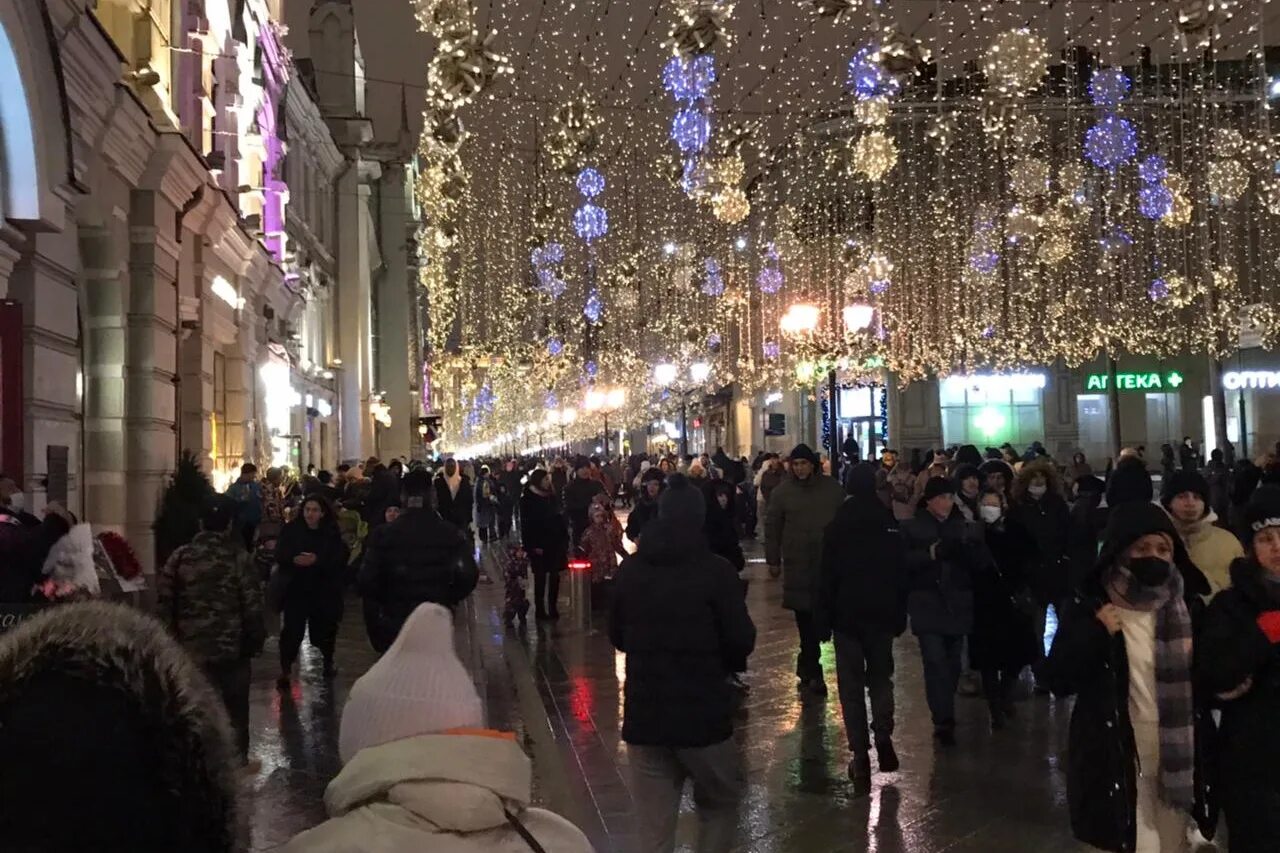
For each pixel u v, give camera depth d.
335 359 42.50
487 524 35.97
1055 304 42.41
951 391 49.88
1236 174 11.97
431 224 10.61
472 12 7.16
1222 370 42.84
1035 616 11.02
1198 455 36.78
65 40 11.57
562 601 18.98
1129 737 4.78
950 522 8.85
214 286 20.14
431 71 7.59
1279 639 4.45
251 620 7.88
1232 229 39.75
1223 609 4.57
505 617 16.02
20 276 11.74
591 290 29.09
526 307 43.38
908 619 9.09
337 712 10.31
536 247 13.20
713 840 5.50
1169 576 4.73
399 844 1.96
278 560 11.54
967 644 10.59
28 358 11.76
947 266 43.50
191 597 7.71
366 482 21.47
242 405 22.78
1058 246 13.10
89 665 1.52
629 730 5.40
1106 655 4.82
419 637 2.24
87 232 14.53
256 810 7.26
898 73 7.29
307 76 42.69
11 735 1.45
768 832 6.66
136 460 15.55
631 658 5.48
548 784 7.91
